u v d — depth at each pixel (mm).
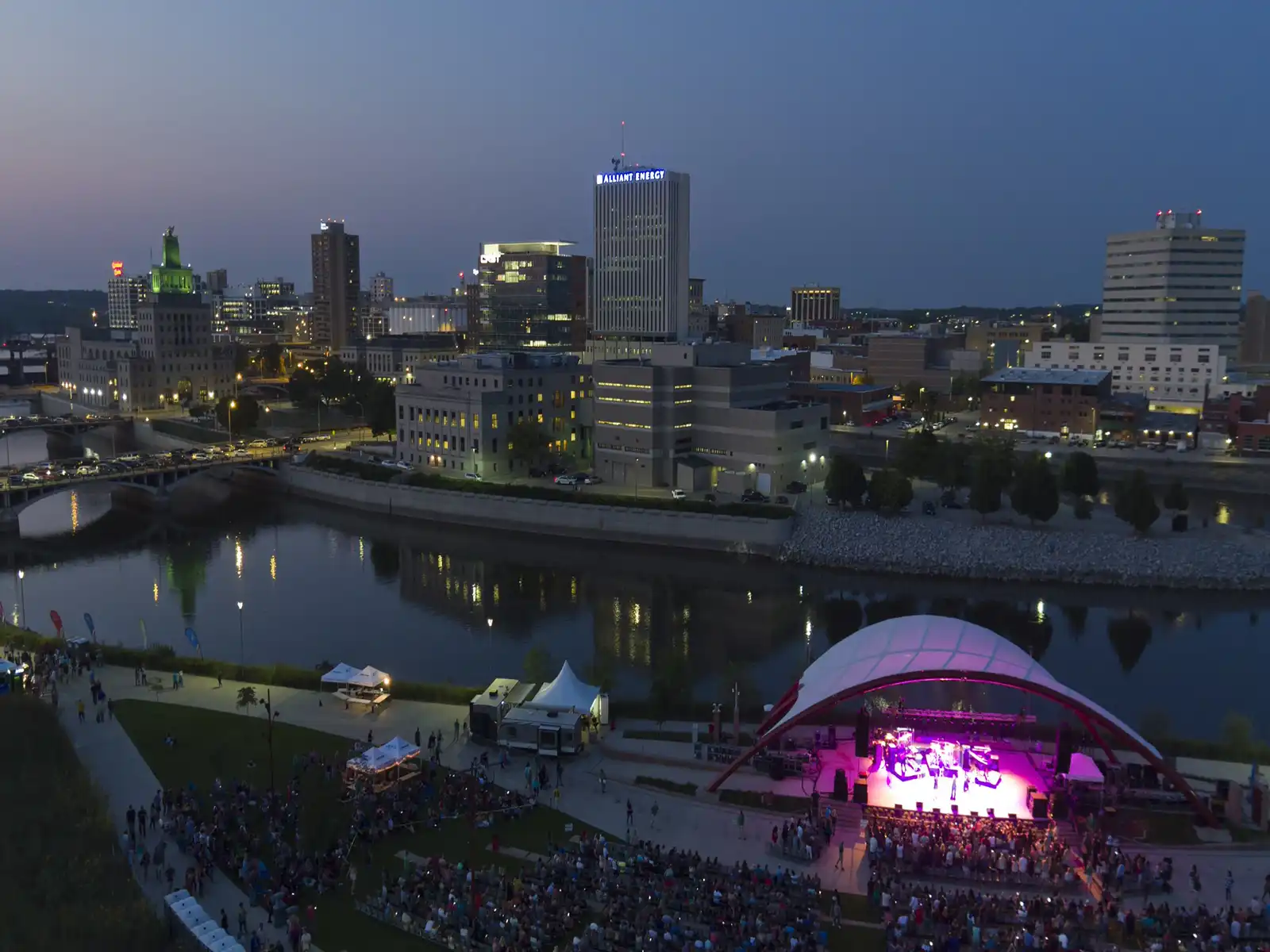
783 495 195875
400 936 57062
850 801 73938
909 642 79688
